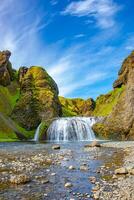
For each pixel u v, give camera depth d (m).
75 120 108.81
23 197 16.56
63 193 17.45
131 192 16.88
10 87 133.12
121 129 95.94
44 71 141.12
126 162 30.28
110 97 136.38
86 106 182.12
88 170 25.56
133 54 108.81
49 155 39.50
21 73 141.62
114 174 23.25
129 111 96.75
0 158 36.06
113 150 48.00
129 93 99.81
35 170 25.83
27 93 124.44
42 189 18.48
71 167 26.66
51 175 23.27
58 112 131.38
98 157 36.50
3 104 118.81
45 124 112.19
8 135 97.75
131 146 55.12
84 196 16.69
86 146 58.75
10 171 25.23
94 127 104.94
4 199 16.16
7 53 136.75
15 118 117.69
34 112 119.81
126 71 131.75
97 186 18.84
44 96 125.00
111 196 16.28
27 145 66.94
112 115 101.88
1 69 130.75
